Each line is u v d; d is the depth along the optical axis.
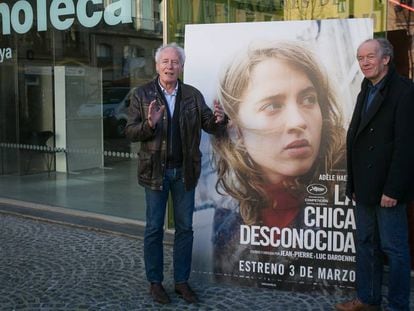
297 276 4.18
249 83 4.14
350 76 3.91
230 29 4.15
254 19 5.43
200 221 4.36
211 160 4.28
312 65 4.00
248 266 4.29
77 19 7.15
